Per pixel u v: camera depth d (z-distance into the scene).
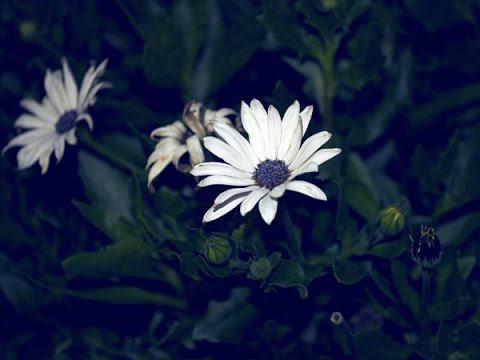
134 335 0.62
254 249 0.54
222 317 0.57
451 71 0.66
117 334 0.62
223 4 0.67
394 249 0.56
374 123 0.62
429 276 0.54
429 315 0.56
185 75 0.63
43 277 0.63
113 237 0.60
